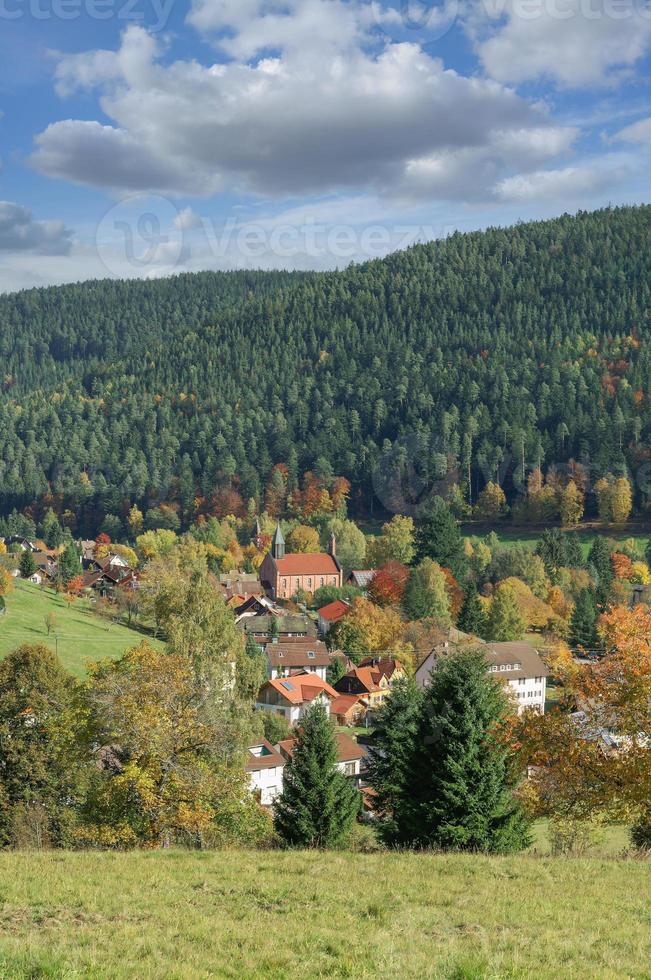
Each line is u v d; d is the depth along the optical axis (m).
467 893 20.39
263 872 22.61
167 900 19.03
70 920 17.17
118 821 33.50
